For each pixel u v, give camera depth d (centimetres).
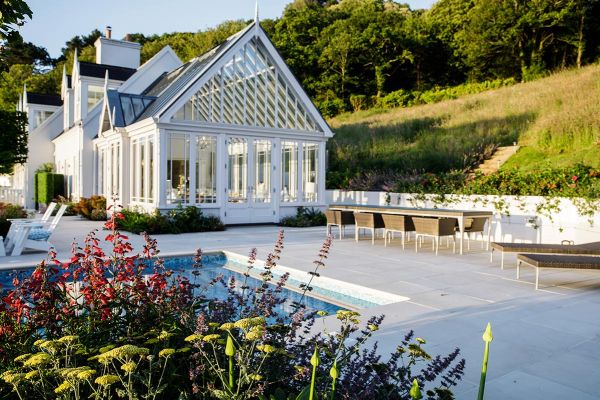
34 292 303
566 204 1071
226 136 1512
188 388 258
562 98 2194
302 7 5544
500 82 3369
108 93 1736
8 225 1062
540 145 1816
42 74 5153
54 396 236
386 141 2381
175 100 1403
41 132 2656
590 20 3256
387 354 396
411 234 1380
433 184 1448
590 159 1547
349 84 4203
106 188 1902
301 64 4322
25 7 365
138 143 1542
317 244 1123
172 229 1345
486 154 1914
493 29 3475
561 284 704
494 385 344
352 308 643
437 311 542
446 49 4094
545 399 322
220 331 297
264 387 232
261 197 1592
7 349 269
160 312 306
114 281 336
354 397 224
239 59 1541
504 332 466
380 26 4238
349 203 1727
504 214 1208
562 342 438
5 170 1888
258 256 934
